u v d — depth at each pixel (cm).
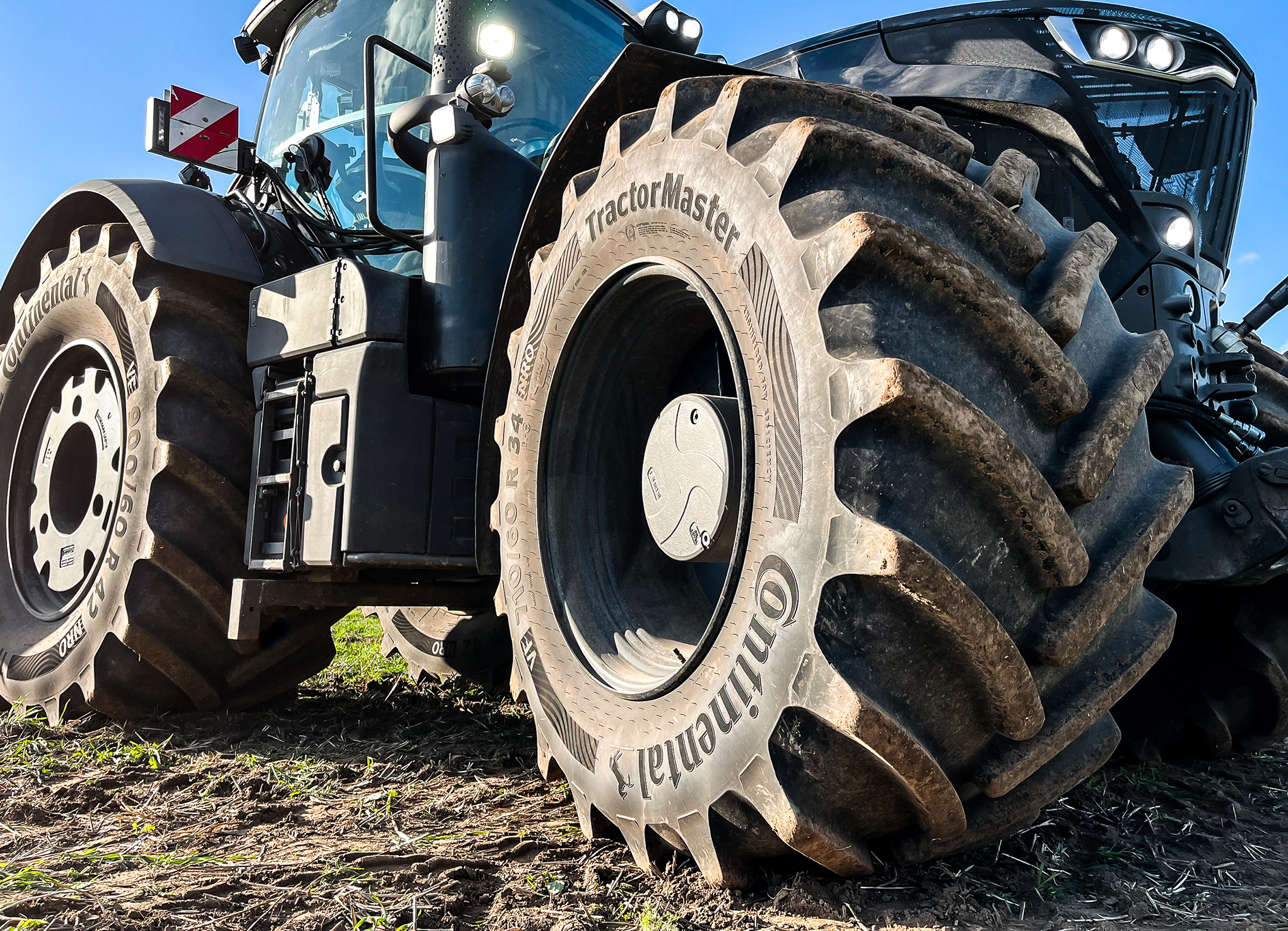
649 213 184
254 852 189
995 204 156
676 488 179
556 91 329
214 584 296
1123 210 236
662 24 249
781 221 153
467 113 252
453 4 296
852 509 137
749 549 156
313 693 379
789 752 146
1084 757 163
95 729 304
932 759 140
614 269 194
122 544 300
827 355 142
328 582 283
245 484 303
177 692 312
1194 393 223
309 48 358
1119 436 148
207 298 305
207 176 352
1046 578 144
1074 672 154
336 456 252
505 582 218
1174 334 228
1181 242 235
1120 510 155
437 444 253
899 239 141
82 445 354
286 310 279
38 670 322
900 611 138
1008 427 145
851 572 135
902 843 161
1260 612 229
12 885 169
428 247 254
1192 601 238
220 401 300
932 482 139
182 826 209
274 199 356
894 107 169
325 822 211
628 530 213
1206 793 227
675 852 177
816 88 169
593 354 206
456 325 245
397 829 204
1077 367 154
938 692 143
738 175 163
